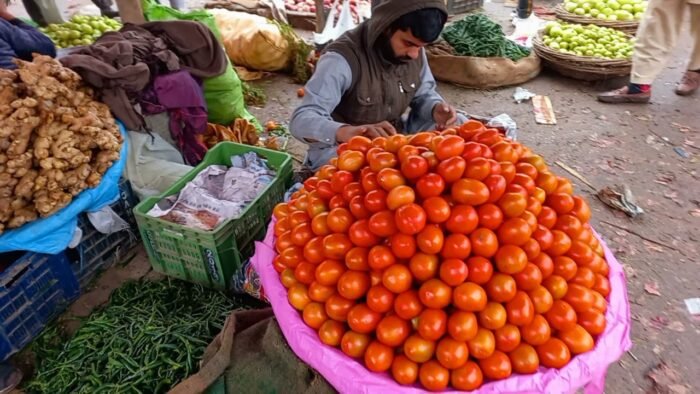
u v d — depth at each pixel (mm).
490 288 1319
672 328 2418
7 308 2242
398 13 2164
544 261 1375
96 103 2725
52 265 2418
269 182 2633
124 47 2920
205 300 2322
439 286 1295
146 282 2521
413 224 1302
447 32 5137
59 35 3932
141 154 2896
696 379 2178
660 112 4367
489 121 3170
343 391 1381
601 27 5145
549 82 5031
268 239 1796
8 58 2619
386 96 2598
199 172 2707
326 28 5086
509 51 4996
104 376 1966
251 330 1899
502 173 1426
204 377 1749
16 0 7113
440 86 4965
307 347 1439
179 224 2277
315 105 2406
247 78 4969
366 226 1402
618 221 3131
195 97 3092
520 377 1314
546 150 3881
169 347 2037
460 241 1308
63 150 2305
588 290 1432
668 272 2748
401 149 1506
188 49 3332
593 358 1361
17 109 2277
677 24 4117
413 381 1329
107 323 2201
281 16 6137
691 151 3816
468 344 1302
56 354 2217
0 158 2221
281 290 1591
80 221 2572
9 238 2199
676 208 3238
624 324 1454
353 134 2176
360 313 1363
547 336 1335
